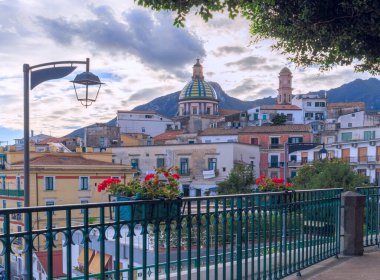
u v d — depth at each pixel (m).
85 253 3.54
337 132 65.19
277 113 86.62
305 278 6.39
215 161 54.72
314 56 6.75
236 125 85.94
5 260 3.01
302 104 88.00
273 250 6.51
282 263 6.40
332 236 7.64
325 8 5.22
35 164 39.50
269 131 66.50
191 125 88.25
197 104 109.62
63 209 3.38
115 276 3.81
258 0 5.09
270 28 6.02
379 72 7.47
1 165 42.62
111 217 4.82
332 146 59.09
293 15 5.52
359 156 54.41
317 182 25.84
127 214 4.05
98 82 11.25
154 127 99.50
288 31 5.87
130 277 3.95
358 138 62.59
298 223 6.61
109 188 4.71
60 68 11.02
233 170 46.03
